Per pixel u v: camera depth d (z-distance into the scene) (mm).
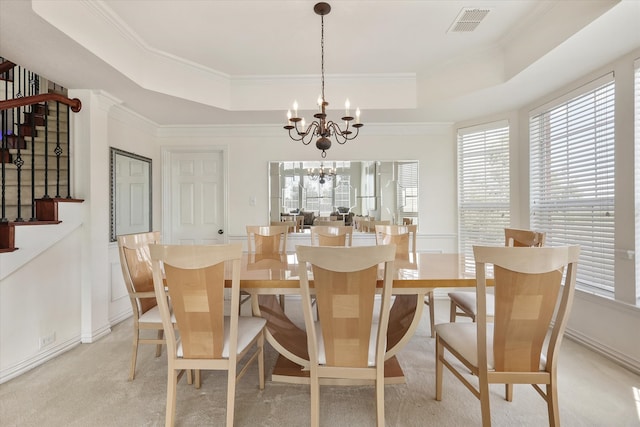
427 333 2799
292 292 1643
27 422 1619
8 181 2928
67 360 2312
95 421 1627
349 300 1364
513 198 3486
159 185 4082
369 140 4102
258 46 2754
